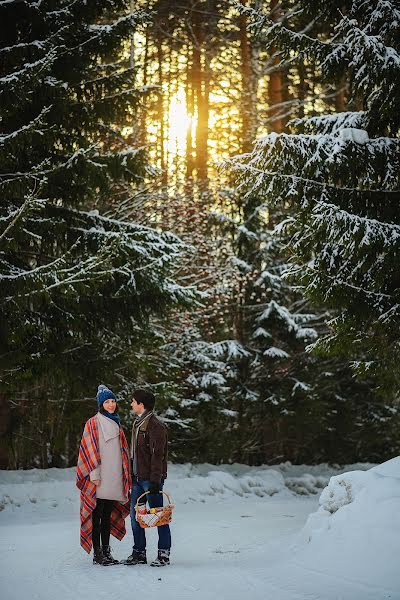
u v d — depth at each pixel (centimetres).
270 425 2306
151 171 1533
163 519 677
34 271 1249
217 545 809
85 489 709
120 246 1392
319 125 1258
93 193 1534
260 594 554
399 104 1155
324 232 1127
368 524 636
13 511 1205
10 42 1427
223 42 2677
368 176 1161
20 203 1400
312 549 658
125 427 1567
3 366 1302
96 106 1480
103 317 1496
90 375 1472
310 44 1240
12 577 645
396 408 2494
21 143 1262
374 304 1159
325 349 1222
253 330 2217
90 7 1428
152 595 563
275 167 1161
